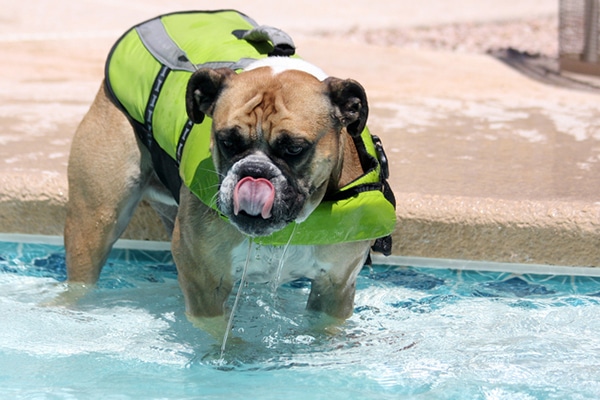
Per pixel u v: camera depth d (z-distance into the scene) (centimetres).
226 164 597
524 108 1266
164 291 830
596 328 754
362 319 773
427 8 2045
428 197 855
